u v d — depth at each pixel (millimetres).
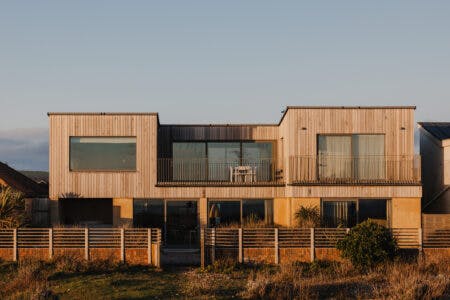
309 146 25016
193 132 28594
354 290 17141
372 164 25047
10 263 20594
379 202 24875
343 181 24609
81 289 17219
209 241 21000
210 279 18484
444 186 26156
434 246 21312
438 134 27516
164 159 26547
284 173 26359
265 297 16312
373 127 25109
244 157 28672
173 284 17859
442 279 17469
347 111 25156
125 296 16328
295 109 25109
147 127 25719
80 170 25578
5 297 17094
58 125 25625
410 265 19766
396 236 21312
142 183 25625
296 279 18125
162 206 25766
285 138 26172
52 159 25531
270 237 20984
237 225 24609
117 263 20625
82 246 21016
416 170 24938
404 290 16359
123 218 25531
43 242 21109
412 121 25172
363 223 20375
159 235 20734
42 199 25812
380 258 19625
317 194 24562
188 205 25844
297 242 20984
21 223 22453
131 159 25750
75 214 27688
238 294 16578
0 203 22625
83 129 25625
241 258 20859
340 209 24781
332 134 25141
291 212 24781
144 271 20000
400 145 25109
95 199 27781
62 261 20359
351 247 19750
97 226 26047
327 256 20906
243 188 25953
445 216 22297
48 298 16391
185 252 23688
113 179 25609
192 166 27469
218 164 27578
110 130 25688
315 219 23906
